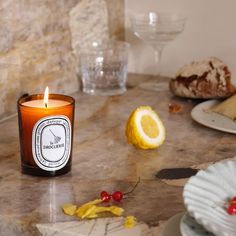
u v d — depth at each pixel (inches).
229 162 27.9
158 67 51.7
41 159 32.2
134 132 36.0
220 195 26.5
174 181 32.1
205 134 39.1
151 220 28.0
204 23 51.3
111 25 52.4
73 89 48.2
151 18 51.1
